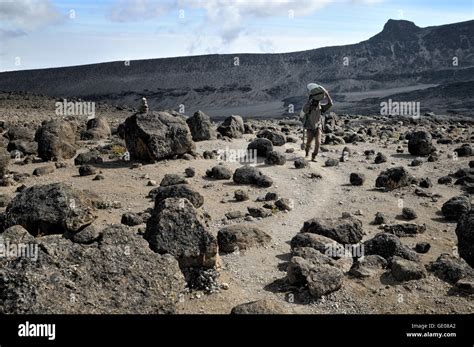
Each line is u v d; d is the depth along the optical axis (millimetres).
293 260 7301
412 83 109062
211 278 7133
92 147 17578
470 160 16422
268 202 11203
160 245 7141
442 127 28891
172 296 6293
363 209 11109
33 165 14250
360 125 29375
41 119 29375
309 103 15961
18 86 117625
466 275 7359
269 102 105812
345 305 6746
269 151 15391
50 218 8031
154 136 14383
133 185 12234
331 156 17141
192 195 10273
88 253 6379
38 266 6031
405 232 9570
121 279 6223
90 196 10547
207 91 114312
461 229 8242
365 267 7625
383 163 16125
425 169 15273
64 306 5762
